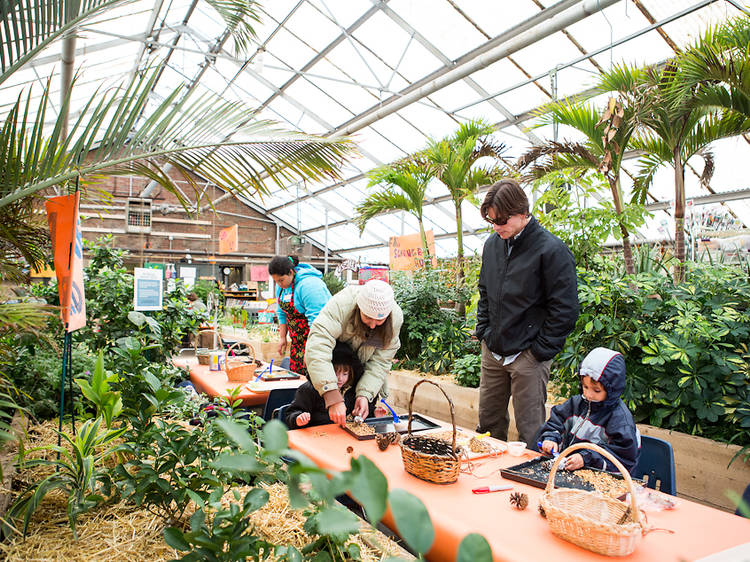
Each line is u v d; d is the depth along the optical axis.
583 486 1.70
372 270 7.86
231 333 9.06
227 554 1.29
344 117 12.41
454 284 6.73
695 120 4.36
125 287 4.13
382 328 2.68
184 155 2.24
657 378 3.49
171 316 4.23
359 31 9.08
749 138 7.11
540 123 5.22
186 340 6.36
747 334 3.23
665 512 1.56
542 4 7.01
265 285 16.67
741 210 8.42
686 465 3.24
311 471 0.41
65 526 1.70
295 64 11.02
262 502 1.20
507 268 2.94
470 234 14.64
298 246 19.97
